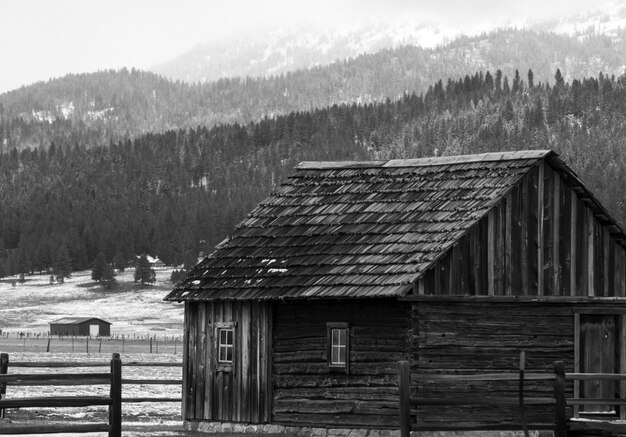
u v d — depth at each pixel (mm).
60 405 26594
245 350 37125
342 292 33656
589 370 36562
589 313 36375
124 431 35594
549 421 34750
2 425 34031
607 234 37875
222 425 37438
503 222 35625
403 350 33750
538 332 35531
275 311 36594
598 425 27406
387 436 33781
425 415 33594
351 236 36594
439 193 36969
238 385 37188
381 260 34531
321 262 35781
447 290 34094
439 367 33781
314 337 35688
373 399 34188
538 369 35344
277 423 36125
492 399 27984
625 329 37125
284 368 36188
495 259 35281
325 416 35125
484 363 34438
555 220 36812
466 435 33562
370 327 34500
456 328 34188
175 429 37188
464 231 34156
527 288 35875
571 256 37000
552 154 36344
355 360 34719
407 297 33219
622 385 36906
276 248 37875
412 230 35438
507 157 37062
